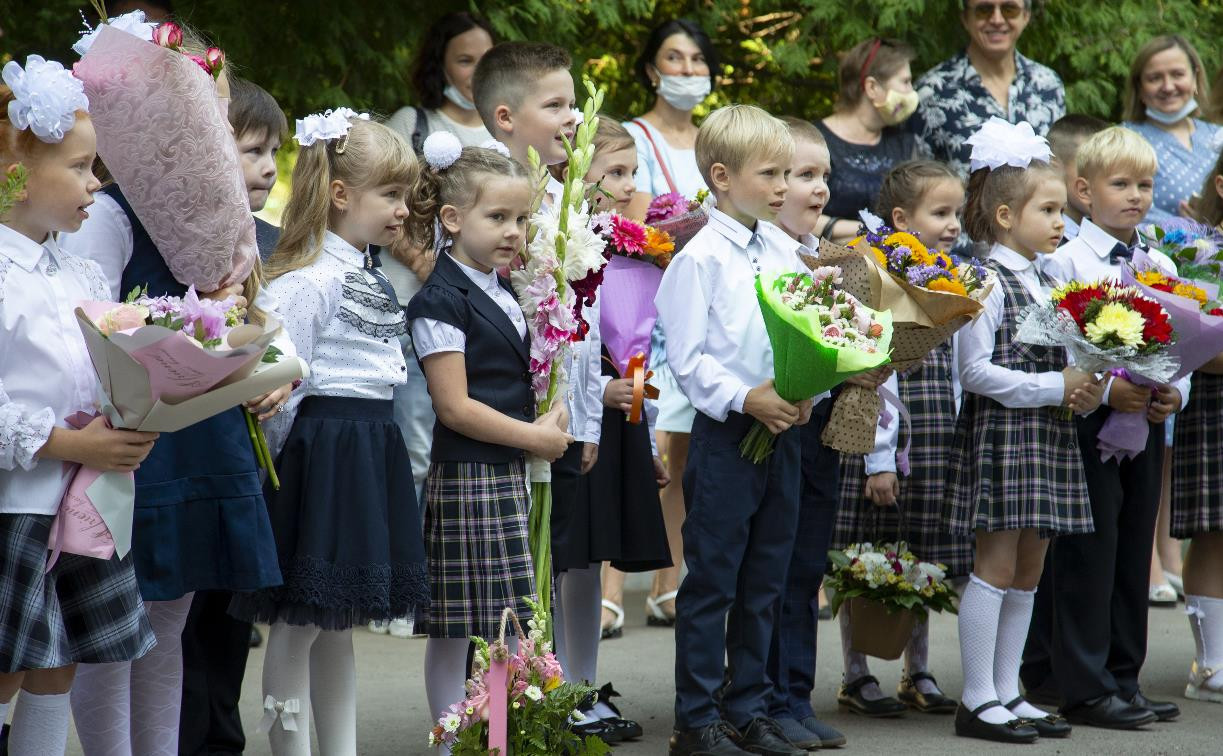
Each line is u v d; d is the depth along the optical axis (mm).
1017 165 6691
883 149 9047
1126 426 6574
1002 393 6379
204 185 4645
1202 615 7285
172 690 4816
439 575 5203
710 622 5797
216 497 4648
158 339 3869
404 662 7727
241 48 9164
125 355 3920
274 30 9344
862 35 10508
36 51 9219
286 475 4953
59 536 4070
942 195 7078
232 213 4719
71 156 4090
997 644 6637
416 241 5781
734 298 5930
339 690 5129
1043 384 6320
